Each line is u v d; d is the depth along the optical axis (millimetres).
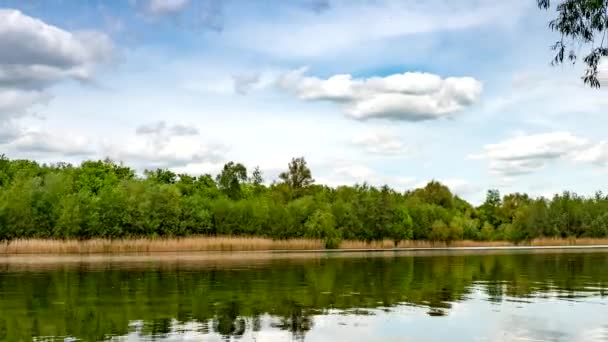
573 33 19719
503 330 23172
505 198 184250
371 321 25062
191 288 36938
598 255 88625
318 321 24953
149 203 102062
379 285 39875
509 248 136875
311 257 82750
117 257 82000
